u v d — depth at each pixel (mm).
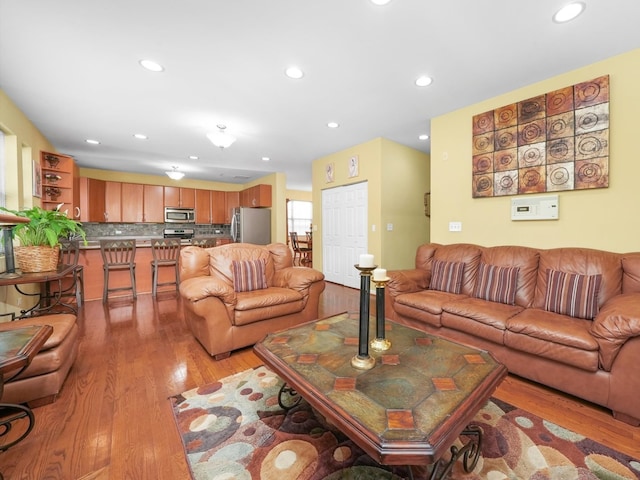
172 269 4660
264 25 1849
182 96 2830
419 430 886
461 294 2678
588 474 1167
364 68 2361
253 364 2146
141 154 4961
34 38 1937
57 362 1635
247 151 4859
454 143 3221
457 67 2350
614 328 1481
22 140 3119
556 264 2254
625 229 2182
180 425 1466
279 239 6648
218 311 2191
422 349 1464
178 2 1645
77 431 1408
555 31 1917
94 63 2250
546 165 2520
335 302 3900
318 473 1177
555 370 1727
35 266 2406
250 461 1240
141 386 1828
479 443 1214
